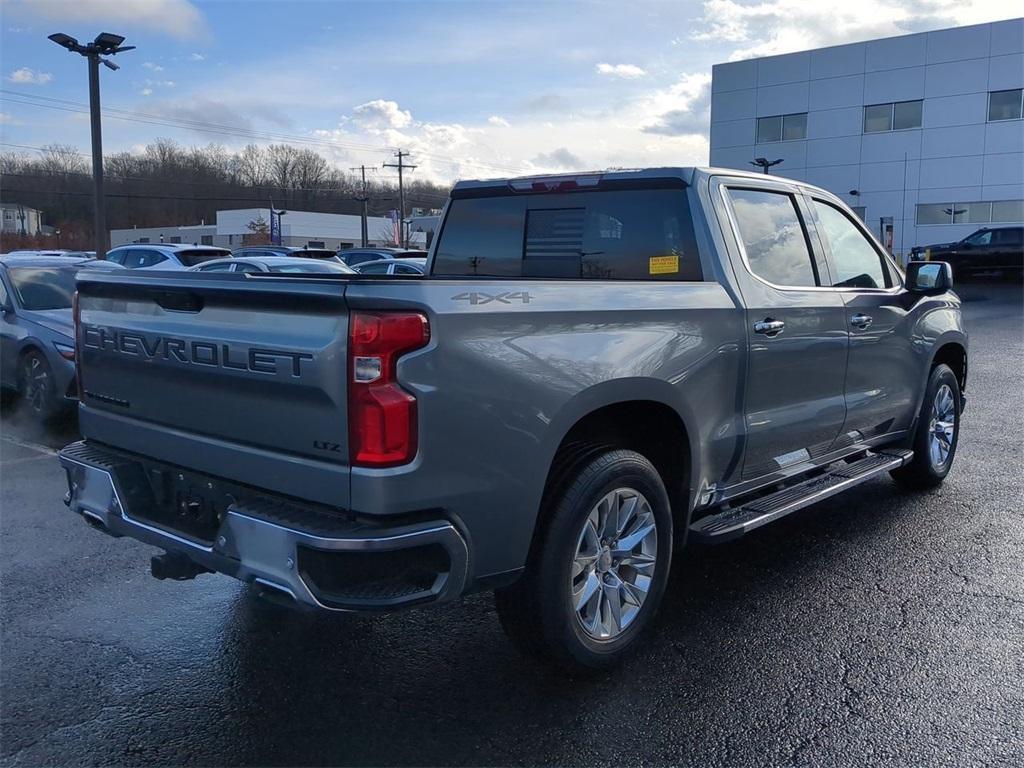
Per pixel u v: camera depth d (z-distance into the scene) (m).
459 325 2.89
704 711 3.33
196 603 4.38
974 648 3.82
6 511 5.89
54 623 4.13
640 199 4.32
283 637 3.99
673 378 3.66
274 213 63.44
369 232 90.38
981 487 6.35
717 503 4.17
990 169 35.91
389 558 2.79
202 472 3.33
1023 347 14.80
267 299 2.98
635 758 3.04
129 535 3.52
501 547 3.09
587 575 3.48
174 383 3.39
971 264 29.48
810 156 40.00
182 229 88.88
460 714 3.33
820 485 4.78
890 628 4.03
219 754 3.06
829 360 4.71
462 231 5.01
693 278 4.12
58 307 8.98
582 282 3.36
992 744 3.09
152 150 86.31
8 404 9.70
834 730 3.19
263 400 3.03
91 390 3.91
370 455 2.77
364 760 3.03
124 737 3.17
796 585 4.55
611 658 3.56
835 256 5.05
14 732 3.20
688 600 4.37
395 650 3.87
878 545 5.15
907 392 5.64
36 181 70.19
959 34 35.88
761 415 4.27
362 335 2.75
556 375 3.17
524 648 3.44
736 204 4.35
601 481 3.36
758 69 40.84
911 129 37.47
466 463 2.93
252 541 2.93
